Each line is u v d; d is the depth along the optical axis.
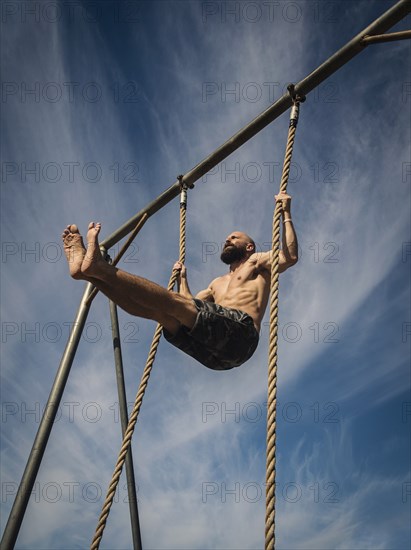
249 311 5.19
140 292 4.18
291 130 5.39
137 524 6.48
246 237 5.89
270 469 3.41
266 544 3.20
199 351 4.75
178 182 6.64
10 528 5.29
